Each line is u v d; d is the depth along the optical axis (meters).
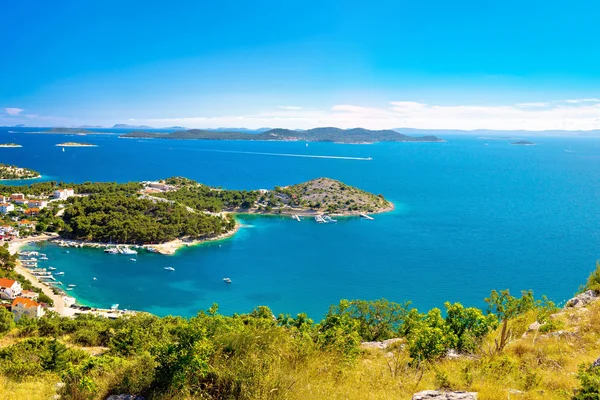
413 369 20.06
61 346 34.69
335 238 179.25
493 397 15.28
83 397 15.65
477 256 153.88
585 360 19.50
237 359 14.73
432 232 192.88
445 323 25.41
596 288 30.88
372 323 44.22
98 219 157.12
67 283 115.31
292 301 109.56
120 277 122.19
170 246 154.25
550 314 26.62
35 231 155.75
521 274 133.50
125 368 15.76
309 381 15.05
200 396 13.72
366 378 17.50
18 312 81.56
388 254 156.00
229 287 118.56
